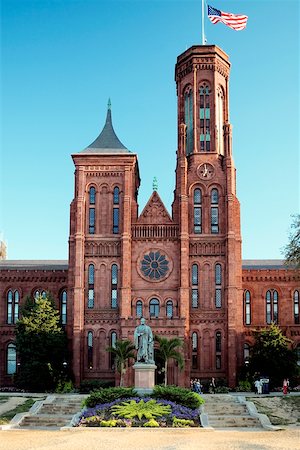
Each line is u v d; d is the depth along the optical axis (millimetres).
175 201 87312
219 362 82750
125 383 76688
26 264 103125
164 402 51844
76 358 81312
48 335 80750
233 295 83062
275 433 45469
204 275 85125
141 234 86312
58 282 94000
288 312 92250
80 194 86562
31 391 79688
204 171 88000
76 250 84625
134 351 76312
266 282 93312
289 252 69562
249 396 64250
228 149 88250
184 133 88938
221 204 87062
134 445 37906
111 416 49375
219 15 81562
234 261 84250
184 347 78625
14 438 42219
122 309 82562
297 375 80875
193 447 36844
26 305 86250
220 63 93000
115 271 85375
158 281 84688
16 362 90875
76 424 48562
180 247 84750
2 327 92812
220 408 57000
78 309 82812
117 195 87562
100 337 83625
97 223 86562
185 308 82625
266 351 80125
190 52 92375
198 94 91312
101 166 87875
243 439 41094
